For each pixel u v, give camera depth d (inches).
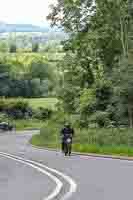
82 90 3240.7
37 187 860.6
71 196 739.4
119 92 2511.1
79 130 2342.5
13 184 910.4
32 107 6451.8
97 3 3164.4
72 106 3265.3
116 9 3129.9
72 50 3250.5
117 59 3154.5
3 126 4717.0
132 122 2576.3
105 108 2987.2
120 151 1678.2
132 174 1056.2
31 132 4424.2
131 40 3088.1
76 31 3233.3
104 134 2010.3
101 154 1708.9
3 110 6269.7
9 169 1232.8
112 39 3159.5
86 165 1296.8
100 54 3196.4
